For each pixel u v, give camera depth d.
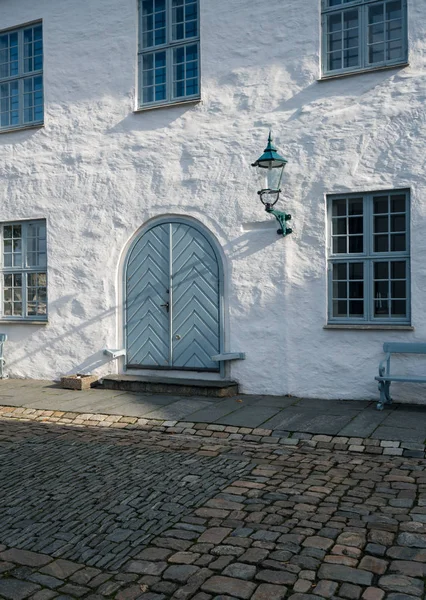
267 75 9.59
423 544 4.38
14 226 11.89
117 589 3.90
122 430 8.04
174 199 10.27
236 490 5.52
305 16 9.36
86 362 11.02
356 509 5.04
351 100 9.05
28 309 11.78
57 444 7.25
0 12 11.92
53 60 11.34
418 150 8.65
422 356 8.65
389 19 9.02
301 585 3.86
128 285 10.70
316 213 9.23
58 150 11.28
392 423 7.63
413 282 8.68
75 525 4.85
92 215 10.96
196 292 10.13
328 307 9.24
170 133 10.30
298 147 9.35
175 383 9.77
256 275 9.62
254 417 8.13
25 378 11.61
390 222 8.95
